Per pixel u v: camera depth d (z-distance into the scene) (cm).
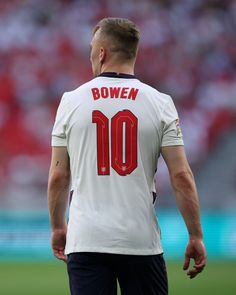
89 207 1266
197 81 8050
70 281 1273
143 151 1282
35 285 3650
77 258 1256
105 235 1245
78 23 8350
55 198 1308
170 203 6556
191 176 1300
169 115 1302
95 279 1245
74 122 1290
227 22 8512
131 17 8531
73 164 1295
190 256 1308
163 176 6781
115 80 1312
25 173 7038
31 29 8194
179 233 5878
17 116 7481
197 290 3366
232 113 7725
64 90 7800
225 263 4978
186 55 8231
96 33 1345
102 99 1292
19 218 5834
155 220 1291
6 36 8094
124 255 1247
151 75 8112
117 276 1275
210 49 8294
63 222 1323
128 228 1251
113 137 1277
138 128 1280
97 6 8550
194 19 8500
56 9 8412
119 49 1320
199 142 7469
